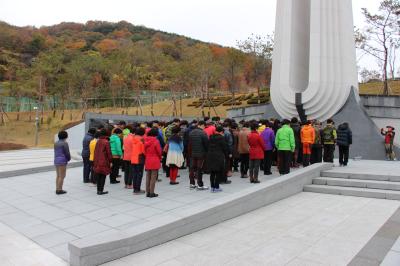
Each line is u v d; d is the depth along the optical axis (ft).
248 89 145.07
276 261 15.60
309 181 31.96
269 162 35.17
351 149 50.88
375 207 24.86
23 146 88.99
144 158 28.48
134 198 27.22
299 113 53.31
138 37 249.75
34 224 21.49
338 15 51.96
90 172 34.81
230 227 20.61
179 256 16.28
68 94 150.92
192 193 28.27
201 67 116.47
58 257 16.40
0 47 196.75
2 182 36.42
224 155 27.63
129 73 145.48
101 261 15.44
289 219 22.13
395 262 15.05
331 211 23.94
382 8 77.05
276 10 56.44
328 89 51.06
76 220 22.06
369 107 55.62
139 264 15.42
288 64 53.57
